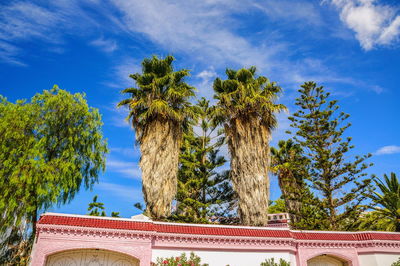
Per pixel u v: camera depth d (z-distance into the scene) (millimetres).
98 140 19031
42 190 15062
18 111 17141
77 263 11250
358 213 20562
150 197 14898
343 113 23781
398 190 22469
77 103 18828
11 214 14680
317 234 14719
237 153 17062
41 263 10227
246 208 15531
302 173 22906
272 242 13484
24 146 16406
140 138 17031
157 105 16078
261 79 19453
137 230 11609
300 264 13508
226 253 12727
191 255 12031
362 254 14711
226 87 19094
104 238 11242
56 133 17906
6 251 14945
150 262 11422
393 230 20734
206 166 23938
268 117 18203
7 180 15367
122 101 17484
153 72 18156
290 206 24594
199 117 18938
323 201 21297
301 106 25859
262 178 16344
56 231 10859
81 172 18109
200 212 21625
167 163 15750
